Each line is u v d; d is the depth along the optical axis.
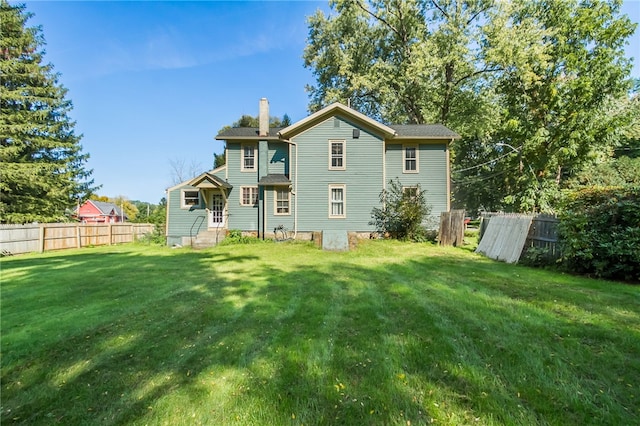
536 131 15.27
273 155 15.05
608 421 1.87
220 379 2.48
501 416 1.94
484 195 28.56
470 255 9.37
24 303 4.81
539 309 3.97
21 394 2.37
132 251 12.33
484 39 17.64
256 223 14.82
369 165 13.89
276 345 3.10
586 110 14.52
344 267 7.48
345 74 20.89
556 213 7.27
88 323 3.87
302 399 2.17
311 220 13.96
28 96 17.73
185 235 14.77
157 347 3.14
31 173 16.92
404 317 3.81
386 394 2.20
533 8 16.52
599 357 2.67
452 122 20.33
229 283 6.01
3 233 11.66
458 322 3.56
